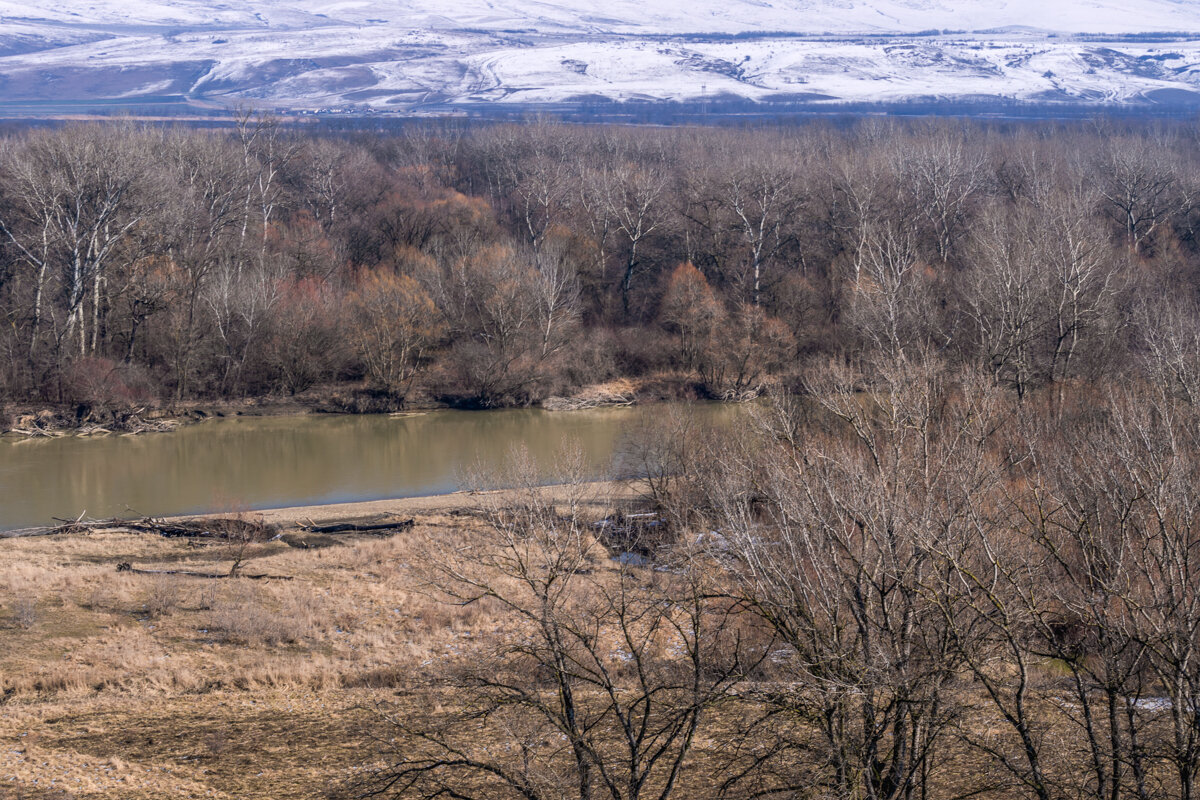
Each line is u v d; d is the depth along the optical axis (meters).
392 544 55.16
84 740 35.16
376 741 35.00
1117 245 108.31
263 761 33.88
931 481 30.38
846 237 109.56
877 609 28.03
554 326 104.56
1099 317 64.00
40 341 90.88
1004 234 81.12
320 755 34.28
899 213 111.69
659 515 53.44
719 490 32.38
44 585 47.81
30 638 42.38
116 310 96.81
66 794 31.58
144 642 42.56
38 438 85.25
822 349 100.81
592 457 77.00
